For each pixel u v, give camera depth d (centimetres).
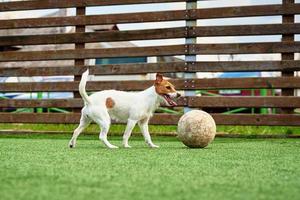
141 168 355
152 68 866
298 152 534
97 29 2012
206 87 842
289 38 812
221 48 834
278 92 1502
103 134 578
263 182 291
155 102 596
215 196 240
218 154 495
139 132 880
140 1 873
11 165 370
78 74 909
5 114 940
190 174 324
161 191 252
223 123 832
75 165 371
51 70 923
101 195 238
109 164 381
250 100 823
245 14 828
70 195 237
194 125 570
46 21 925
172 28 857
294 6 808
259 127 912
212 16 842
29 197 230
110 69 889
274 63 817
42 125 1020
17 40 938
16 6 944
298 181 297
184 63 851
